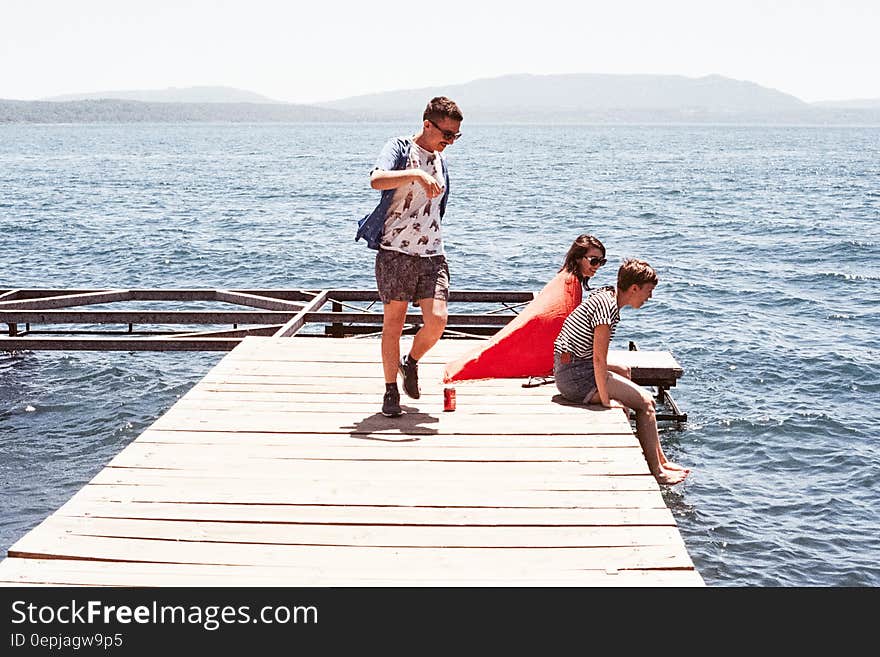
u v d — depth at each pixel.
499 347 7.85
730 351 15.08
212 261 27.92
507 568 4.39
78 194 55.41
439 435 6.36
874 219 40.69
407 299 6.51
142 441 6.17
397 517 4.94
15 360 14.17
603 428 6.52
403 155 6.14
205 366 14.09
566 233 35.25
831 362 14.13
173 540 4.64
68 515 4.91
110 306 18.42
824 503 8.78
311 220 40.50
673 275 24.41
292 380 7.88
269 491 5.29
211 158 114.38
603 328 6.87
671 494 8.94
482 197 52.66
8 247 30.52
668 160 110.12
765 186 63.78
